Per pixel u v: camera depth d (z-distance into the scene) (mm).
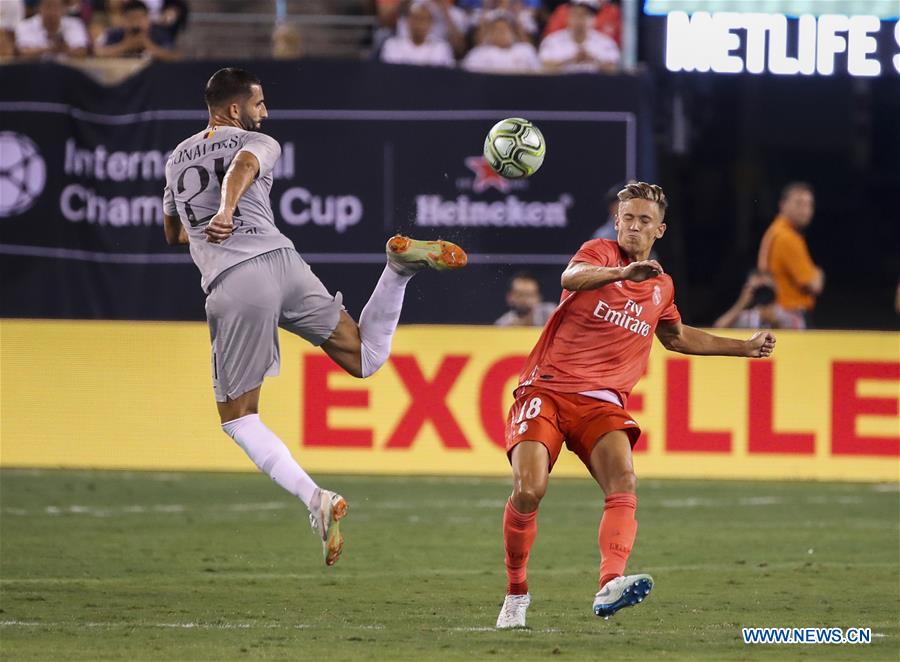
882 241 75812
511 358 43750
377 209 46156
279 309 23234
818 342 43812
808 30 50781
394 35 53188
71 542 32844
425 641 22000
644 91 45812
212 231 21406
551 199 45969
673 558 31656
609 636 22719
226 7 57344
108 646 21422
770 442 43812
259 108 23812
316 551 32156
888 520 37344
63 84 45844
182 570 29469
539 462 21859
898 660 21094
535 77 45781
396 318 24266
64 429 44531
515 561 22922
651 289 22500
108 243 46031
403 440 43844
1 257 46031
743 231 71812
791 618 24734
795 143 75438
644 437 43812
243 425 23016
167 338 44500
